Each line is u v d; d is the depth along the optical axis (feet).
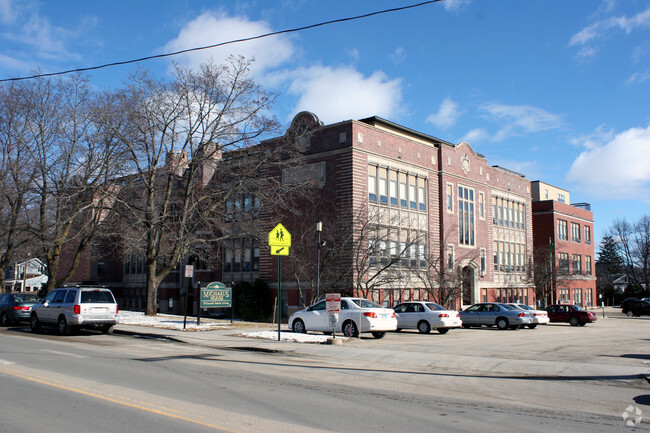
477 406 29.81
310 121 120.16
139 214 102.22
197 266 140.56
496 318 101.19
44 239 108.47
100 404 27.84
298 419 25.54
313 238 110.42
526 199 182.70
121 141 95.96
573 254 214.07
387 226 112.57
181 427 23.41
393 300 120.37
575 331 94.58
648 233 295.48
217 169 95.86
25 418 24.80
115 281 164.25
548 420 26.63
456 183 144.56
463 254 144.05
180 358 48.49
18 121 104.58
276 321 113.29
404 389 34.96
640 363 47.52
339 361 48.80
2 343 58.65
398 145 126.21
